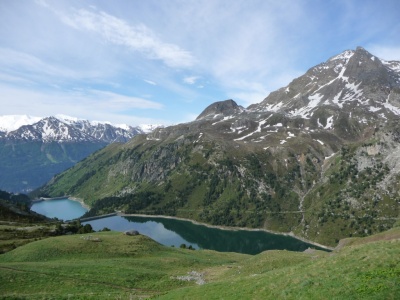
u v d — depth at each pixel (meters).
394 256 32.38
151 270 72.44
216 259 102.00
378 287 26.64
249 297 34.53
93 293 50.50
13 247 101.44
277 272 42.25
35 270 59.91
